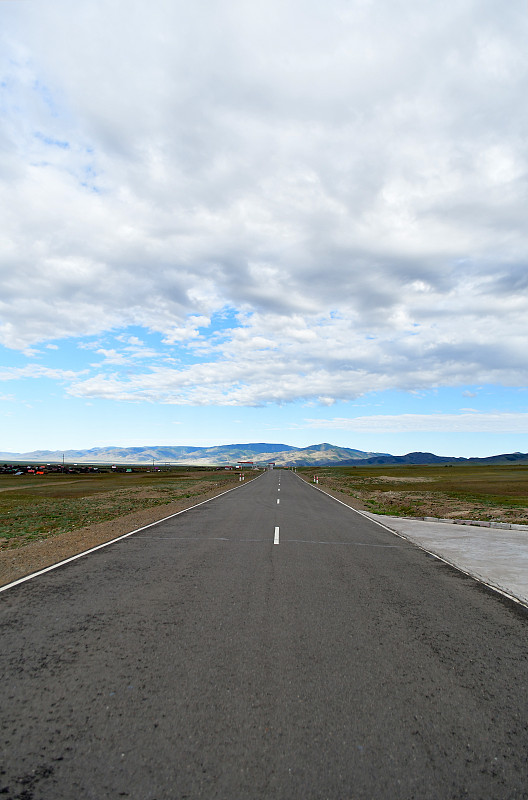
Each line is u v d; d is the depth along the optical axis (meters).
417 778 2.75
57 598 6.34
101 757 2.89
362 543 11.71
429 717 3.44
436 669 4.29
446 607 6.32
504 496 32.06
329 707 3.54
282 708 3.51
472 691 3.87
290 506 21.98
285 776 2.73
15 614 5.64
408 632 5.28
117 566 8.44
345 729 3.24
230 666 4.23
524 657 4.64
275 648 4.69
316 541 11.75
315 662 4.38
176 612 5.78
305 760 2.89
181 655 4.46
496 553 10.75
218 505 22.12
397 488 43.28
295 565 8.73
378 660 4.46
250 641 4.86
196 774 2.74
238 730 3.20
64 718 3.32
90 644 4.70
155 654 4.47
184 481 58.91
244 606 6.07
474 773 2.81
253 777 2.72
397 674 4.16
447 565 9.26
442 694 3.80
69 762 2.84
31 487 48.44
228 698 3.64
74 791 2.58
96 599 6.30
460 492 36.84
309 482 56.06
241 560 9.09
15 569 8.23
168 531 13.17
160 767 2.80
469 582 7.84
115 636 4.93
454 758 2.95
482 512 21.09
